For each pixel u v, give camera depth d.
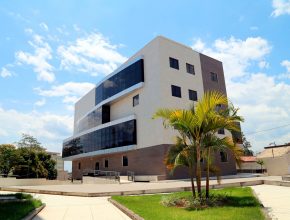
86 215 8.74
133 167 33.62
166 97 30.89
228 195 11.53
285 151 37.22
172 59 33.34
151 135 30.97
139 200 11.45
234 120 10.62
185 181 25.00
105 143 39.34
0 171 44.41
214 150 10.52
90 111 47.91
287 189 13.64
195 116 10.53
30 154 46.28
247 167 42.22
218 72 39.47
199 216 7.25
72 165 57.66
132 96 36.19
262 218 6.76
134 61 35.47
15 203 10.48
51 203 11.84
